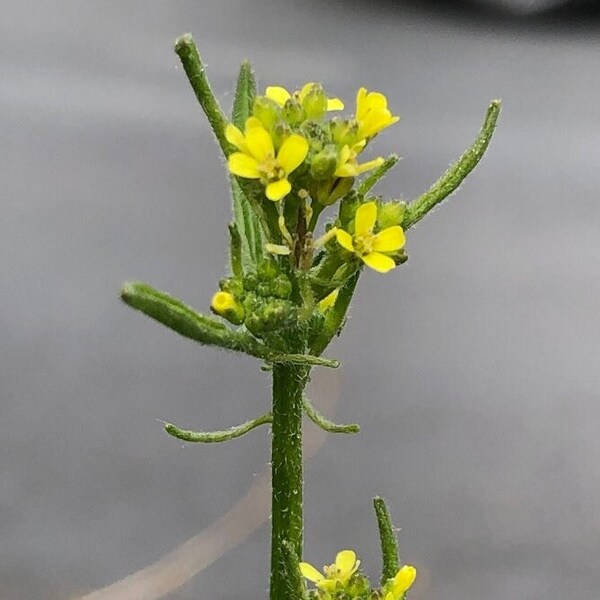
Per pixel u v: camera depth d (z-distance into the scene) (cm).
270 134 7
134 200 41
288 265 7
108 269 34
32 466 24
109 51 68
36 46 67
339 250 7
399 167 43
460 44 84
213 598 21
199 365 29
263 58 69
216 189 42
